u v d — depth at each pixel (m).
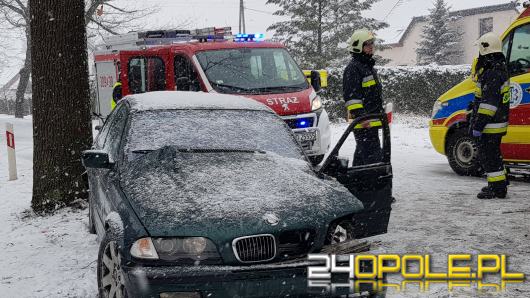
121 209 4.30
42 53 8.21
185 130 5.42
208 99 6.03
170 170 4.68
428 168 10.72
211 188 4.35
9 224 7.89
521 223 6.66
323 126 9.96
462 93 9.47
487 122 7.59
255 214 4.03
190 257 3.85
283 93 9.91
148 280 3.73
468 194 8.25
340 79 21.97
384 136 5.17
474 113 7.98
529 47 8.44
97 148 6.47
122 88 10.99
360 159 7.55
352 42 7.48
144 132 5.37
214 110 5.77
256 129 5.60
